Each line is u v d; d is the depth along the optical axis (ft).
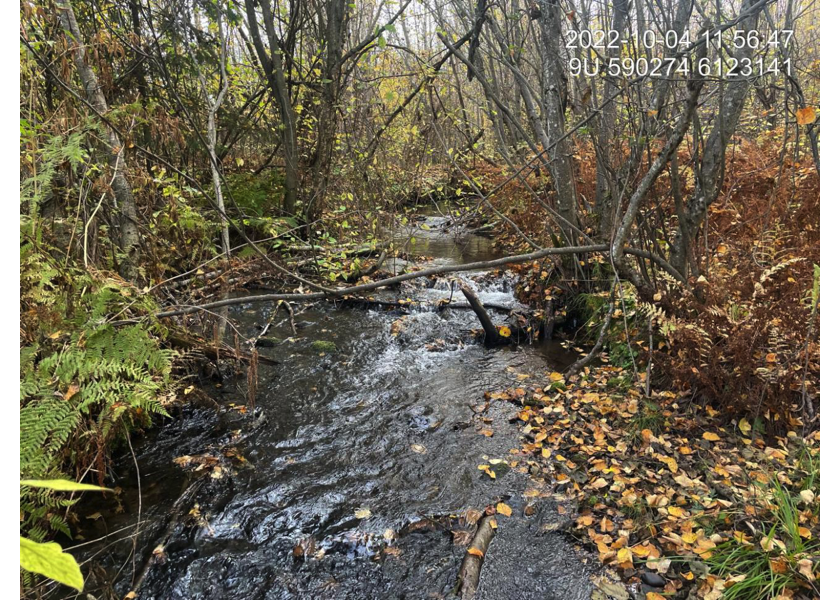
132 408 10.27
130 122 12.36
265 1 23.89
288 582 8.18
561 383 13.87
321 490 10.26
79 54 11.37
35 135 9.44
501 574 8.21
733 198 16.81
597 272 17.39
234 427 12.39
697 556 7.97
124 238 12.53
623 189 12.69
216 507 9.77
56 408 7.62
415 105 30.55
